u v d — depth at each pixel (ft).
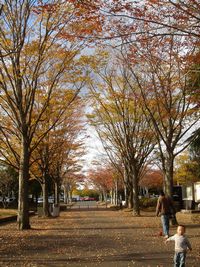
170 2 30.89
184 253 28.32
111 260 34.73
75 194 424.05
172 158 68.23
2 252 40.06
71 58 64.49
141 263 33.04
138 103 85.66
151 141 104.63
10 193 187.11
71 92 70.64
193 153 84.74
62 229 66.64
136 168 109.40
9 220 90.63
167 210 51.21
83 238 52.19
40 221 89.35
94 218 98.37
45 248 42.80
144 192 236.22
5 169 157.17
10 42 58.59
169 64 80.43
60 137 101.71
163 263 32.91
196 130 74.84
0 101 67.77
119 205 167.43
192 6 30.71
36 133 78.89
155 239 49.80
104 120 104.22
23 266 32.30
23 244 46.37
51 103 69.56
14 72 62.44
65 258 36.06
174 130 68.80
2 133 72.28
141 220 86.22
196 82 63.82
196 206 133.90
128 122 102.12
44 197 109.09
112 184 205.26
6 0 57.26
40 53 61.57
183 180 151.94
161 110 71.92
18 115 67.72
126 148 107.04
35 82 65.16
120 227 68.69
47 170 110.01
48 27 59.72
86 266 32.09
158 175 195.72
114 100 96.22
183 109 66.69
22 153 68.18
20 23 58.34
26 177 68.18
